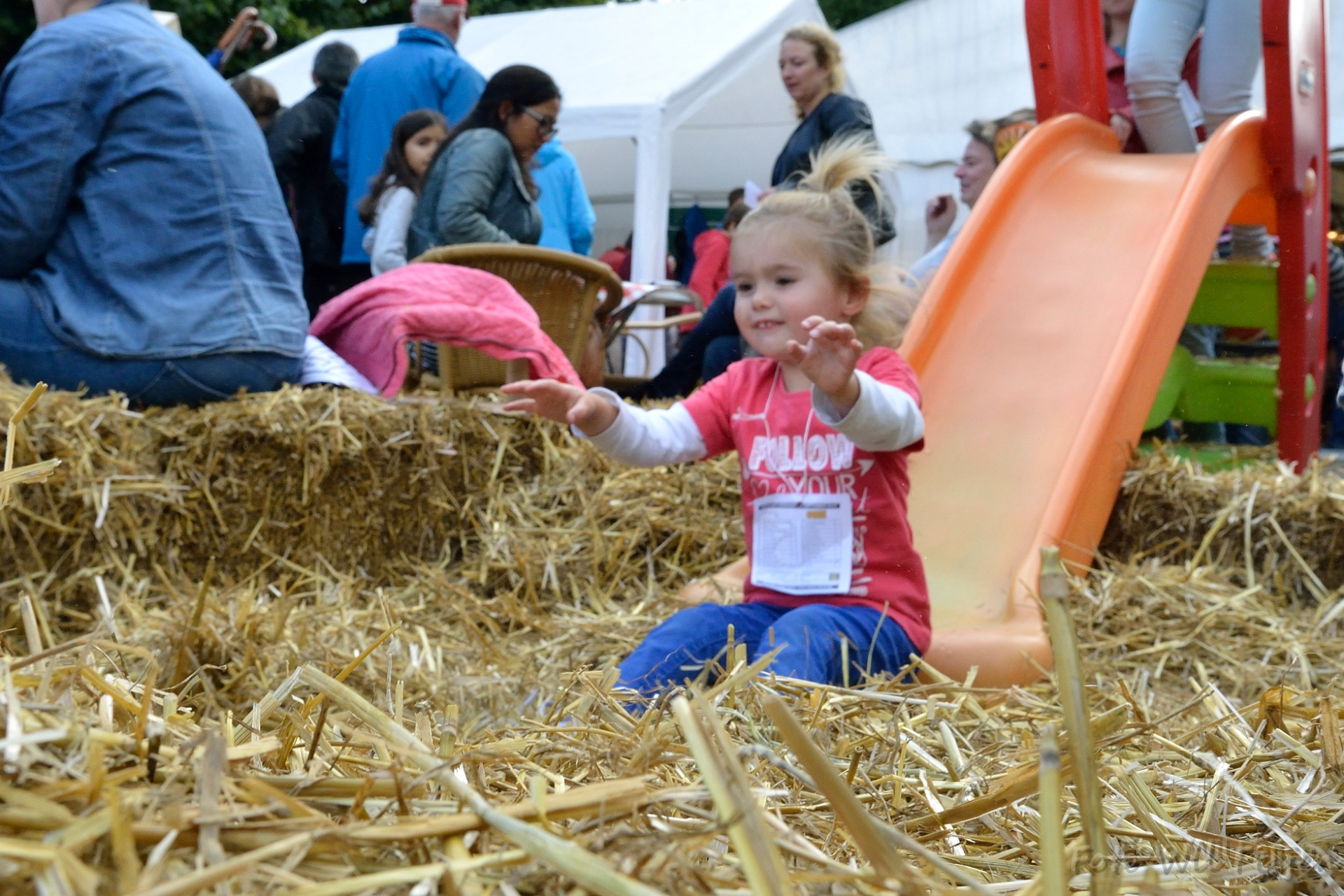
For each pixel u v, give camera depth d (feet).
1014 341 13.34
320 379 13.00
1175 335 13.38
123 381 11.94
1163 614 10.82
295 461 11.67
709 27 30.50
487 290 14.02
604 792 3.45
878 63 34.86
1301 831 4.46
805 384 9.21
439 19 20.90
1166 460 13.07
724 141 38.63
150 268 12.19
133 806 3.09
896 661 8.36
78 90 12.01
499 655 9.34
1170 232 13.41
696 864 3.41
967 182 24.00
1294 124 14.97
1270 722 5.82
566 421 8.86
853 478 8.76
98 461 10.66
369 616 9.91
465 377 15.21
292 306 12.85
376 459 12.11
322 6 53.01
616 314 18.31
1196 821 4.68
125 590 10.14
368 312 13.80
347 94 20.85
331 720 4.40
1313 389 16.37
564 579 11.93
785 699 6.07
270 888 2.91
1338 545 11.86
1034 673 9.20
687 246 36.73
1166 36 16.55
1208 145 14.34
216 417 11.45
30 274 12.32
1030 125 22.86
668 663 7.88
